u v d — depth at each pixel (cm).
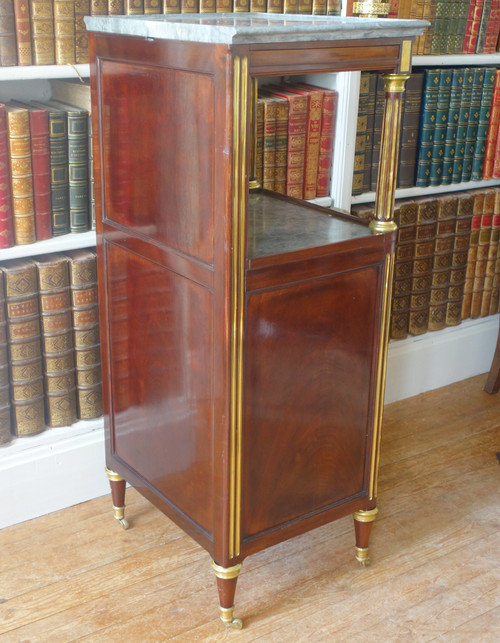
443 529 225
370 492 201
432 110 261
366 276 177
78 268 211
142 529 223
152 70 158
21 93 224
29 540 216
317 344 174
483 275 300
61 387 220
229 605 184
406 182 268
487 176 285
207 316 161
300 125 231
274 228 180
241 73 138
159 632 186
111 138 178
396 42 161
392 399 294
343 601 197
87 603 194
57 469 225
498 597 199
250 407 167
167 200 164
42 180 202
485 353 316
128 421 203
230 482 169
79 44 197
